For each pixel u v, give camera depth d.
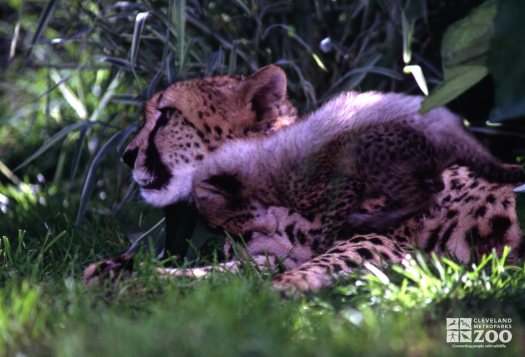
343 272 6.81
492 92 9.91
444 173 7.95
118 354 4.88
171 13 9.16
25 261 7.75
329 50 10.14
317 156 7.68
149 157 8.33
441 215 7.82
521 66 6.48
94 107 12.77
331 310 5.99
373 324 5.41
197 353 4.85
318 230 7.72
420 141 7.71
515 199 7.73
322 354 4.86
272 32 10.47
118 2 11.25
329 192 7.62
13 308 5.73
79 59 11.86
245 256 7.34
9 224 9.92
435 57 10.41
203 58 10.63
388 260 7.28
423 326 5.61
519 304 6.03
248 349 4.91
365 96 8.03
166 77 10.48
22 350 5.24
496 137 10.12
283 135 7.88
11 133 13.78
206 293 5.88
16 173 12.92
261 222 7.86
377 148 7.62
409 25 8.59
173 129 8.25
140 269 6.86
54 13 12.24
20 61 14.48
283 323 5.49
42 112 13.38
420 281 6.32
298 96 10.33
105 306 6.08
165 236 8.70
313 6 10.45
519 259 7.82
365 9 10.11
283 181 7.72
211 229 8.11
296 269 6.92
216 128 8.23
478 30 6.61
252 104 8.29
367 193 7.62
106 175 11.82
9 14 15.16
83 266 8.20
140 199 10.36
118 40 11.01
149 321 5.34
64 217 10.09
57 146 12.79
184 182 8.24
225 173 7.86
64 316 5.66
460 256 7.81
